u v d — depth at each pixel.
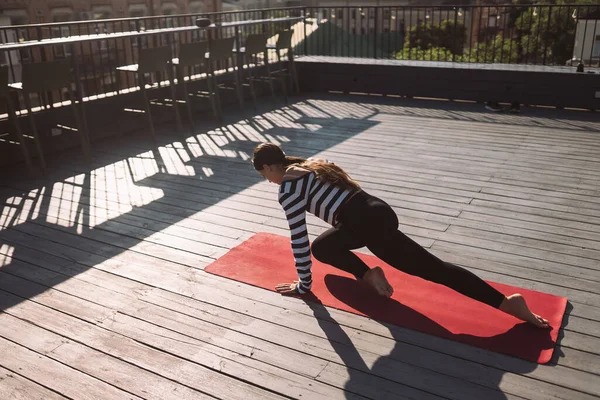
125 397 2.24
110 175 5.10
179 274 3.24
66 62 5.16
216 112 7.07
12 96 5.57
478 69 7.91
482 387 2.25
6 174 5.18
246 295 3.00
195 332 2.68
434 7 9.15
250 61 8.73
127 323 2.76
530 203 4.23
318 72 9.03
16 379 2.36
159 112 7.00
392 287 3.04
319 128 6.72
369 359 2.45
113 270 3.31
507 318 2.73
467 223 3.88
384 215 2.54
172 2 26.53
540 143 5.91
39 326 2.75
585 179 4.75
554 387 2.24
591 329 2.64
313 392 2.25
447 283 2.56
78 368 2.42
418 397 2.20
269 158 2.70
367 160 5.40
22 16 20.09
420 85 8.38
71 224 4.00
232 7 37.28
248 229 3.86
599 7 7.96
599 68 7.70
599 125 6.63
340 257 2.91
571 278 3.12
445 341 2.56
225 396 2.24
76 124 5.46
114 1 23.53
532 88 7.68
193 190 4.66
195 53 6.50
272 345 2.56
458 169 5.07
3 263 3.42
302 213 2.70
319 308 2.86
